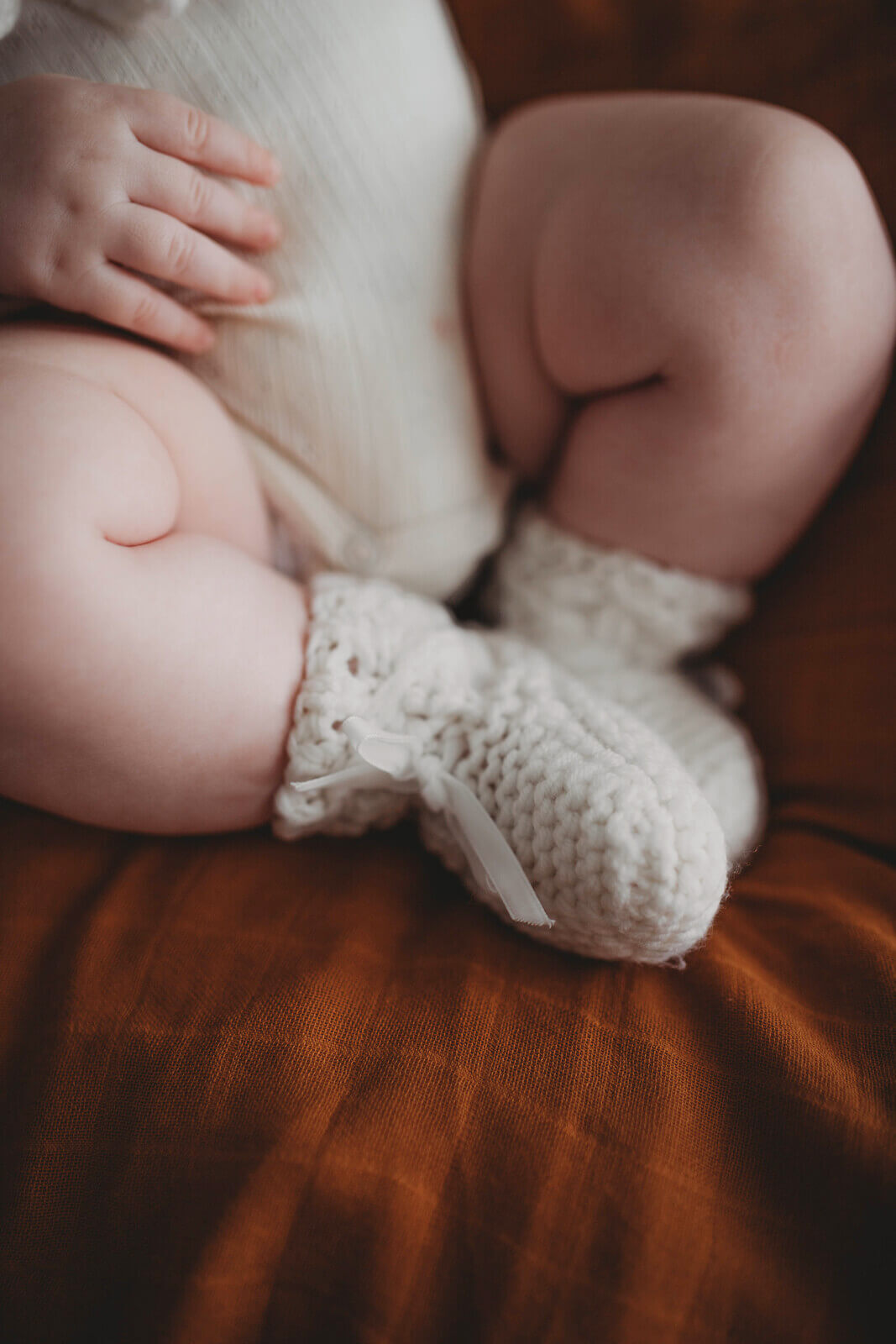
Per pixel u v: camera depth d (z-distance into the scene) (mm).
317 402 698
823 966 555
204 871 629
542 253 688
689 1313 427
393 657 620
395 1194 458
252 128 646
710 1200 455
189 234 617
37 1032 534
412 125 692
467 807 569
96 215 591
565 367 706
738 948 599
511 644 704
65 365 590
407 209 696
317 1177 460
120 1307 455
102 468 541
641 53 882
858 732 710
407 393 712
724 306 616
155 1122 485
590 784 531
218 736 573
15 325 632
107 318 625
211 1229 452
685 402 653
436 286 720
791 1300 428
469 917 614
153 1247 461
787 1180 458
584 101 737
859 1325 423
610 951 550
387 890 639
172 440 636
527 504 832
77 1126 495
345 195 670
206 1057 499
